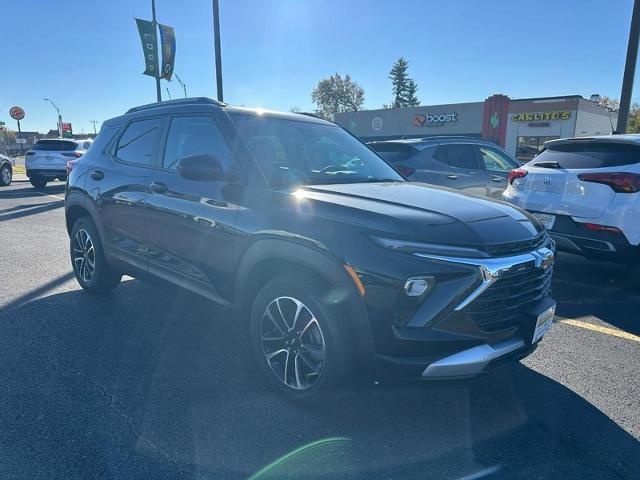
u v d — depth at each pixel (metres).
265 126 3.66
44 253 6.88
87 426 2.72
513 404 3.06
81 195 4.72
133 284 5.38
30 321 4.25
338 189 3.17
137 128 4.35
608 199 5.06
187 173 3.11
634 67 10.59
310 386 2.84
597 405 3.07
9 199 13.15
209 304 3.49
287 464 2.45
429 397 3.13
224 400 3.02
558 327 4.35
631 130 42.91
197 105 3.81
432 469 2.44
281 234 2.82
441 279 2.45
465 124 38.84
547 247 2.93
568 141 5.67
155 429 2.71
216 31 13.59
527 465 2.49
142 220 3.97
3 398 2.98
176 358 3.58
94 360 3.53
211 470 2.39
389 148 8.12
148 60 16.00
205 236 3.38
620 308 4.87
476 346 2.54
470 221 2.69
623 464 2.51
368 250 2.52
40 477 2.31
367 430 2.75
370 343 2.54
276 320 2.99
